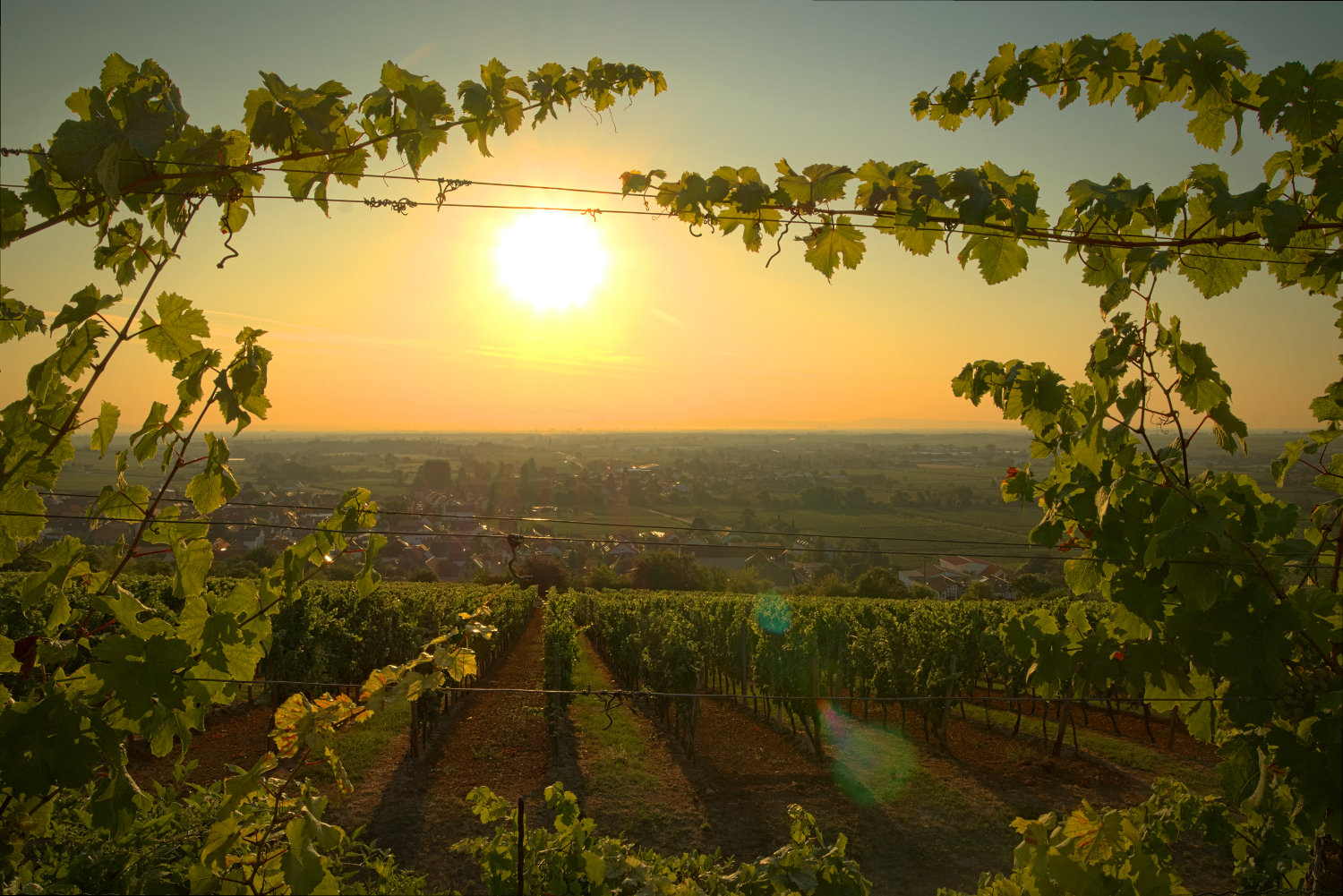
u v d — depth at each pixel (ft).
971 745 39.47
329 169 7.46
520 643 85.51
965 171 6.83
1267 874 9.12
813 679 37.58
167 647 6.81
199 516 7.57
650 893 11.71
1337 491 9.18
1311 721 6.92
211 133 6.97
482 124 7.69
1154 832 9.67
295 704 7.91
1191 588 7.11
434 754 35.96
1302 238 7.98
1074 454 8.82
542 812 29.30
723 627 54.29
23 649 7.13
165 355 7.32
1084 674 8.55
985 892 9.89
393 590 83.51
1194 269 8.29
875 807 30.48
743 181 7.04
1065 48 7.42
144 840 9.53
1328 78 6.81
